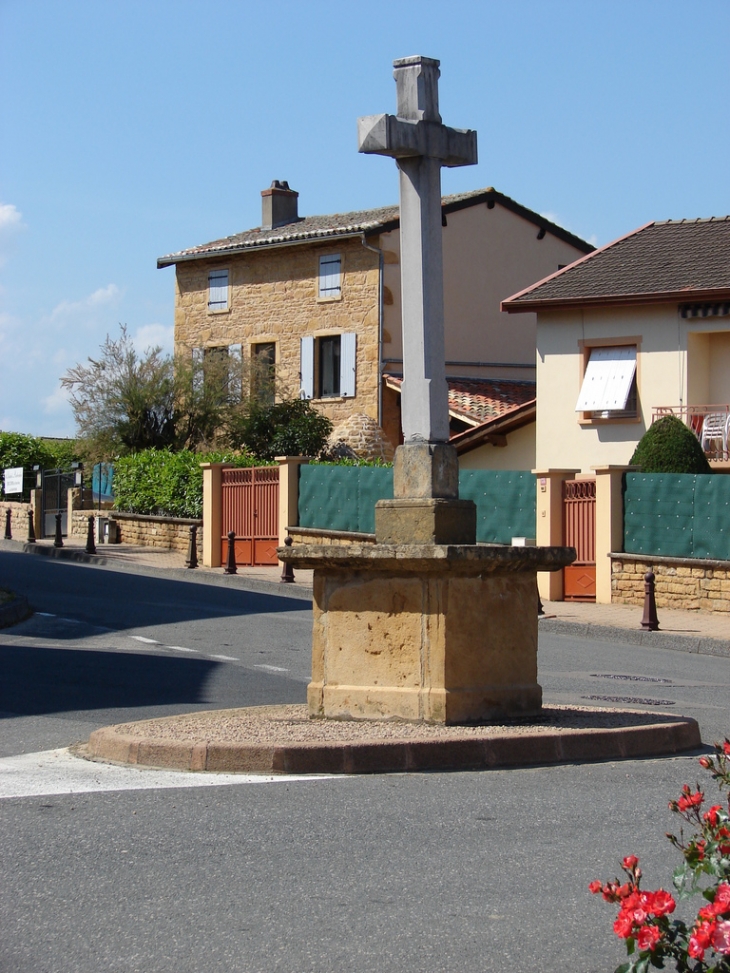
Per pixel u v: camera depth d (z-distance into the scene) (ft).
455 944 15.69
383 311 112.88
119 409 108.99
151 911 16.72
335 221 121.90
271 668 42.32
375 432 111.45
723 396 86.89
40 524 113.70
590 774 25.49
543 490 71.97
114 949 15.40
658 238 97.35
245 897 17.31
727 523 65.36
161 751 25.45
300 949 15.44
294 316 118.42
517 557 28.35
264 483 87.66
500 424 95.81
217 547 89.35
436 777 24.90
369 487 81.30
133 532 102.06
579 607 67.97
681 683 43.24
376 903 17.13
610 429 89.56
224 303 123.85
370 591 28.78
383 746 25.34
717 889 12.06
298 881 18.03
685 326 86.74
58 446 142.51
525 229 123.85
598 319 90.02
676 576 66.49
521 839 20.40
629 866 13.08
